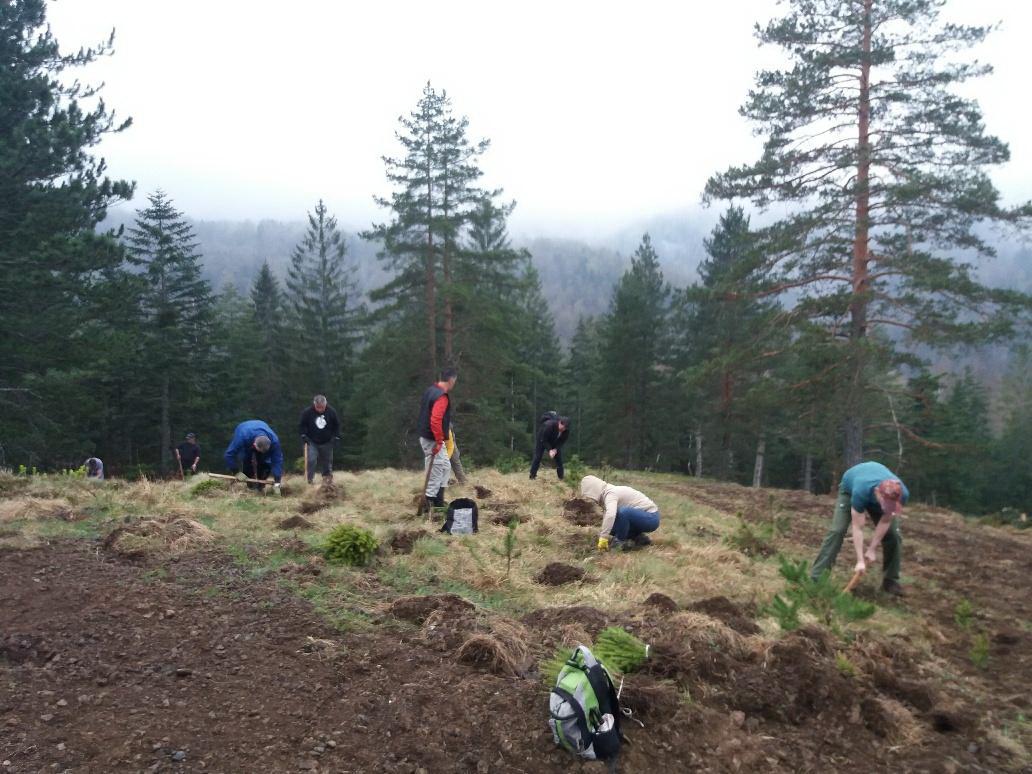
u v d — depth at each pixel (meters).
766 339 19.52
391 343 26.64
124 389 30.95
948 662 5.29
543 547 7.40
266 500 8.87
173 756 3.20
